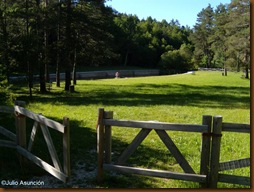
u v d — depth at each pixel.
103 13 34.06
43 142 10.10
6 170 7.83
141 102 23.27
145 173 6.62
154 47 124.75
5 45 23.59
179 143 10.60
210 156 6.22
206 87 39.97
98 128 6.89
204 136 6.18
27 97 25.69
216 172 6.17
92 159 8.85
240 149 10.03
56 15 29.53
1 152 8.89
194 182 6.79
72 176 7.49
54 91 31.53
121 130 12.38
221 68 102.62
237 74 71.38
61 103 21.89
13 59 23.97
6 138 10.45
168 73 102.50
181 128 6.26
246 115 18.25
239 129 6.01
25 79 29.27
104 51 35.12
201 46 109.62
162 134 6.48
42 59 26.45
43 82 29.89
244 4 50.62
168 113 18.03
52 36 39.66
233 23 50.22
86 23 31.83
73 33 31.28
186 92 32.91
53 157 6.86
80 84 42.12
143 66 117.00
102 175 7.03
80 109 18.81
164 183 7.04
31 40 24.38
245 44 48.59
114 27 104.31
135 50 114.81
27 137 10.52
